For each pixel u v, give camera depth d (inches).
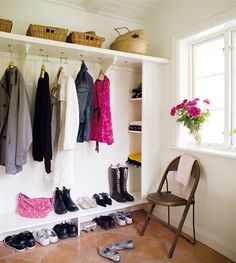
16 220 83.5
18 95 76.9
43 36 79.2
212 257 77.1
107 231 94.4
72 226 91.4
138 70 115.1
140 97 106.8
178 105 90.4
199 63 96.4
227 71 83.0
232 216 76.0
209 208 83.8
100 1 95.1
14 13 90.7
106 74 107.0
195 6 89.0
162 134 105.9
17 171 77.5
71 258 76.2
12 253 78.9
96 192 108.2
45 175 95.8
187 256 77.4
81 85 88.9
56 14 98.4
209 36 90.0
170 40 100.6
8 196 90.0
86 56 92.8
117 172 105.5
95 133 96.0
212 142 90.0
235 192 75.2
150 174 104.1
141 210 116.5
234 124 82.7
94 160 107.0
